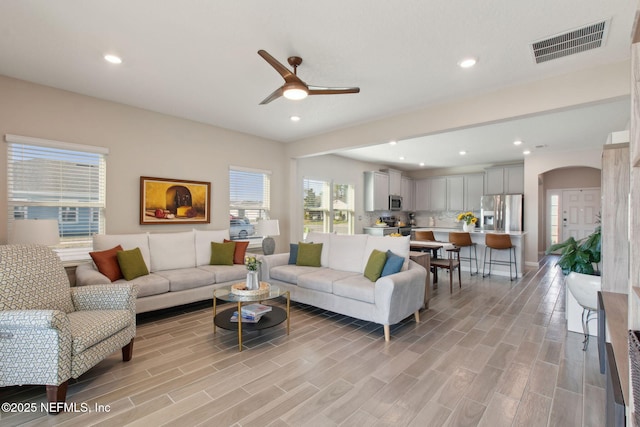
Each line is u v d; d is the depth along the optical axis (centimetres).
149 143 421
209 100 383
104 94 366
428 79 317
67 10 213
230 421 184
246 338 306
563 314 379
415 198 976
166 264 404
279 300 448
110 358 262
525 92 324
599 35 238
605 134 516
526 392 215
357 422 184
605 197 254
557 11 212
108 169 388
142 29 236
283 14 217
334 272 401
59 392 191
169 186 439
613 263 252
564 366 250
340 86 333
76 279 332
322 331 326
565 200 877
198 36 245
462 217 671
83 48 263
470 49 261
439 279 580
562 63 282
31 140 331
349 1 203
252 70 303
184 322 348
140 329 327
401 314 319
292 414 191
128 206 404
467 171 886
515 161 791
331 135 520
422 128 404
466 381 228
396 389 218
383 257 352
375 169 853
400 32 237
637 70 119
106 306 252
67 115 355
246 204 543
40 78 323
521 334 317
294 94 256
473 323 349
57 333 189
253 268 312
